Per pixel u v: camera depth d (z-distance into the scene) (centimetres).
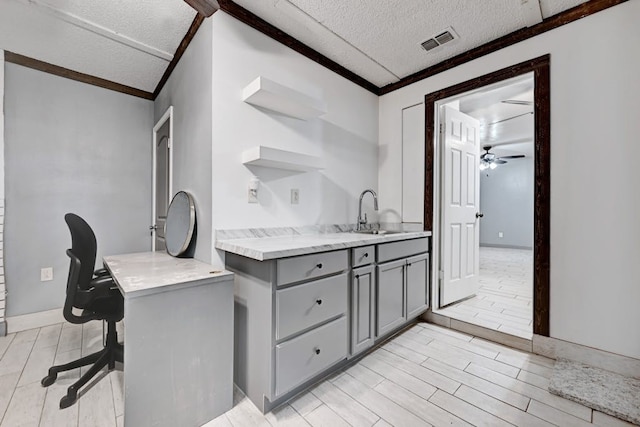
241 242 171
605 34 175
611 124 173
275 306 138
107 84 283
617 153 172
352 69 263
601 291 175
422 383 166
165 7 184
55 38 215
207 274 144
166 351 125
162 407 124
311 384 164
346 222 262
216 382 140
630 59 168
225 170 179
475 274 314
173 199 222
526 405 146
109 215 285
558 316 190
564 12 188
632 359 165
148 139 308
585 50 182
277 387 139
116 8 185
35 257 247
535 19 196
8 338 224
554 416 138
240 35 187
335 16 193
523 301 297
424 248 252
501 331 217
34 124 246
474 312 260
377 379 170
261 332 143
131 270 154
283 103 192
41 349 206
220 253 176
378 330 199
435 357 195
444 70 251
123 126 293
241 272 161
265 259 132
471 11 188
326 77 243
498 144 584
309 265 152
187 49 213
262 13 190
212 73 174
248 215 190
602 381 161
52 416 138
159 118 288
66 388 160
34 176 247
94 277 201
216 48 176
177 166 234
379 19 196
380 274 200
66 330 240
